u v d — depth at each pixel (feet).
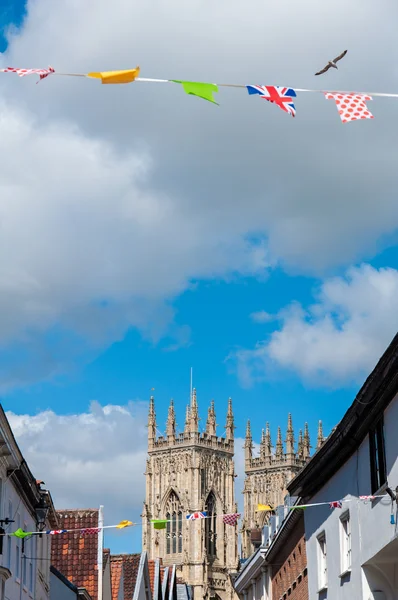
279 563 234.17
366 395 131.64
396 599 138.51
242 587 296.10
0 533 150.41
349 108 77.10
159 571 411.95
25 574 184.44
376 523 133.08
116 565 315.58
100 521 262.06
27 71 71.20
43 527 205.36
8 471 161.38
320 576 171.42
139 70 71.26
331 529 161.58
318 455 160.76
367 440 139.85
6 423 147.02
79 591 241.14
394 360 118.11
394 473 124.77
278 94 76.69
